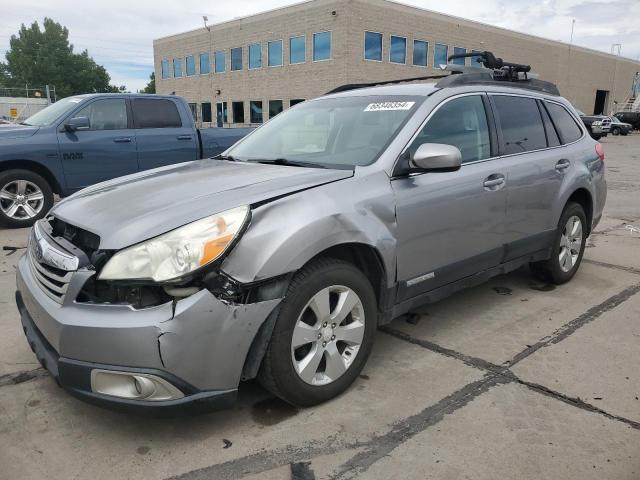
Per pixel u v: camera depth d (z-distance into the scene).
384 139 3.38
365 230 2.93
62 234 2.88
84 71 82.62
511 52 41.53
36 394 3.09
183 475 2.42
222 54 39.56
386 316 3.27
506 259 4.16
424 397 3.04
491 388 3.14
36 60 80.00
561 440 2.65
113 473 2.43
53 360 2.54
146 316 2.35
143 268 2.39
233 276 2.47
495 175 3.85
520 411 2.90
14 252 6.16
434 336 3.87
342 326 2.99
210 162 3.85
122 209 2.74
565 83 48.84
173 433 2.72
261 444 2.63
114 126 7.94
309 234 2.67
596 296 4.71
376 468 2.45
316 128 3.83
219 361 2.47
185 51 43.12
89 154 7.69
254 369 2.62
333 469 2.45
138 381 2.35
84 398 2.45
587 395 3.06
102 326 2.35
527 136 4.37
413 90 3.77
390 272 3.15
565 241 4.86
